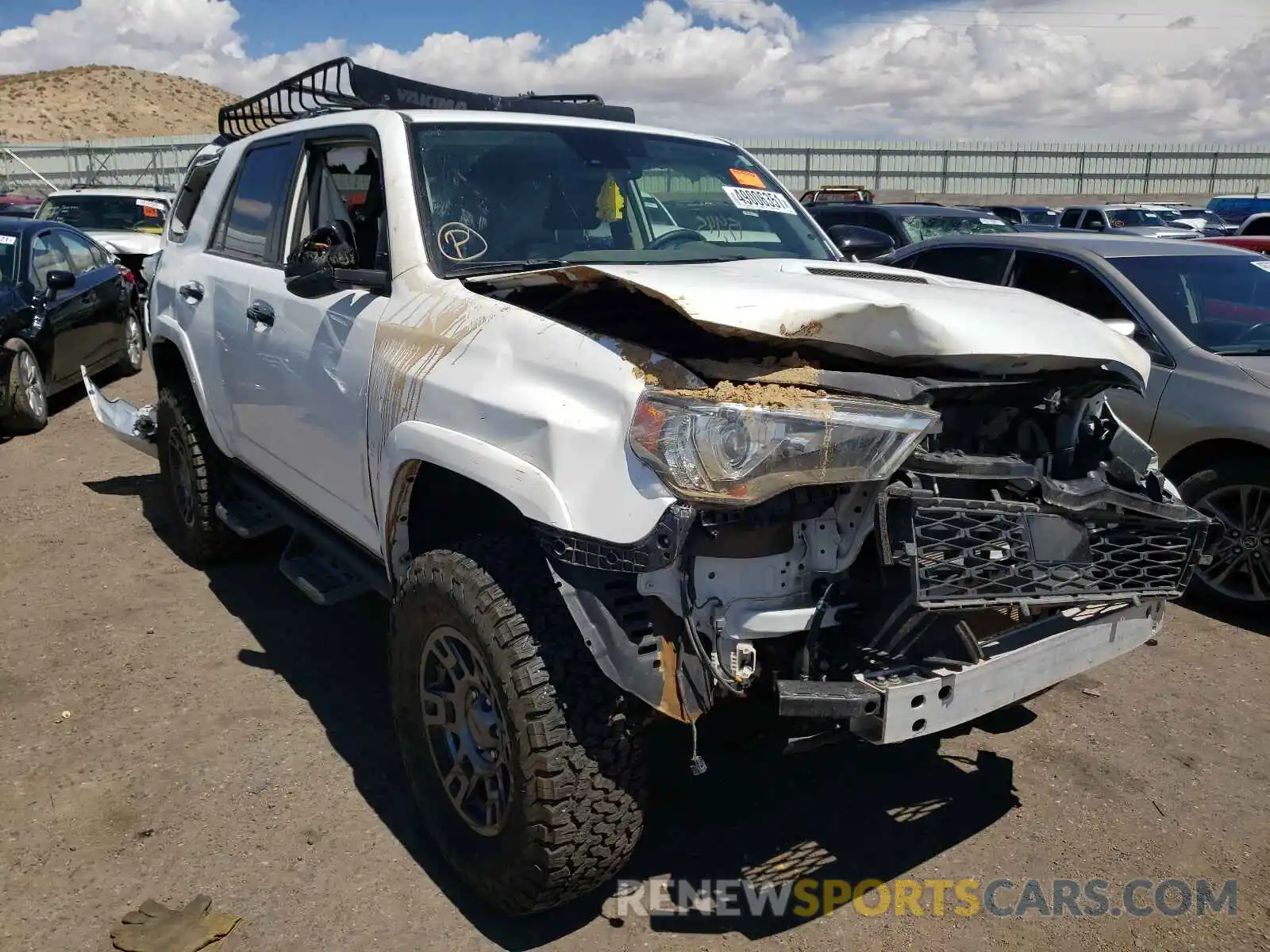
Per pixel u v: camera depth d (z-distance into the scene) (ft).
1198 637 15.21
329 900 9.35
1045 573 8.60
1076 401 9.24
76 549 18.51
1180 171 145.59
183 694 13.10
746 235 12.92
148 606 15.90
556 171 11.93
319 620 15.47
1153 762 11.79
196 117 356.18
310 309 11.96
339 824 10.46
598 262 11.20
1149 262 18.44
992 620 9.24
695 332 8.71
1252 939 9.00
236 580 17.01
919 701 7.93
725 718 9.91
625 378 7.91
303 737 12.10
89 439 27.09
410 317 10.19
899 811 10.85
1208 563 9.78
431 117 11.79
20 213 69.97
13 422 27.09
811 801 11.00
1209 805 10.96
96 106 330.75
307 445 12.31
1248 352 16.44
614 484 7.68
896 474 8.11
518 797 8.21
